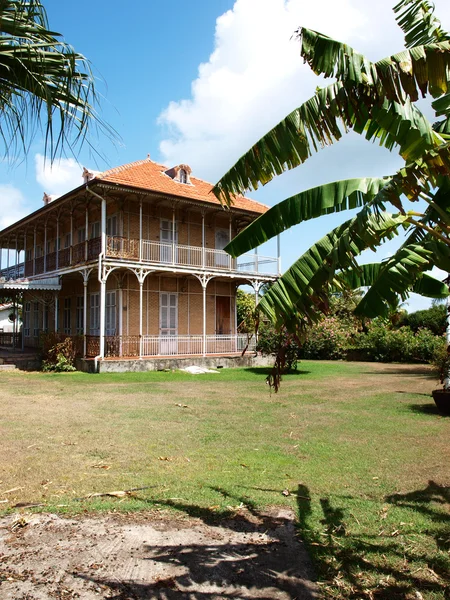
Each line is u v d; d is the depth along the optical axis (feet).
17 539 14.64
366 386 53.72
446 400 35.88
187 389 49.55
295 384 55.36
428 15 19.40
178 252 78.84
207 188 83.25
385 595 11.98
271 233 16.85
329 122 13.89
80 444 25.88
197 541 14.74
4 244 111.96
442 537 15.08
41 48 9.59
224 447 25.71
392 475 21.06
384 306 17.28
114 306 74.43
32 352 82.17
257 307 15.17
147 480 20.08
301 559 13.75
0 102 9.98
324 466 22.35
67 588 12.07
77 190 67.82
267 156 14.74
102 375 60.23
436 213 16.62
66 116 10.03
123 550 14.08
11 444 25.73
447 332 38.24
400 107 14.25
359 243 14.98
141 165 80.64
